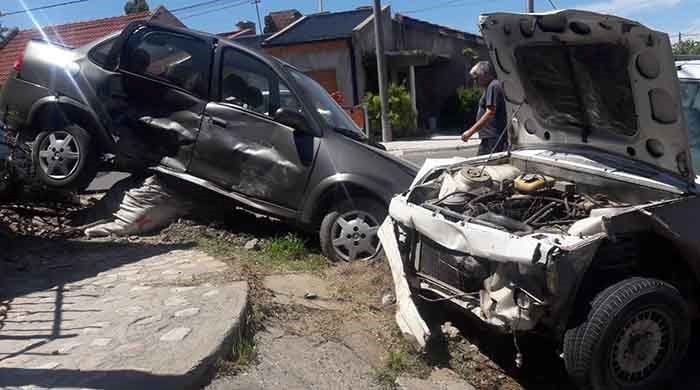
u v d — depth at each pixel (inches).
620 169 184.2
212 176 254.2
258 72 257.3
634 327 152.2
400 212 189.2
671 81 156.3
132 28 267.3
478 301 166.9
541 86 194.4
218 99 257.0
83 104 259.0
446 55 998.4
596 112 185.2
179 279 200.8
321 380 157.1
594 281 160.7
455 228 166.4
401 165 248.7
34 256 224.1
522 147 218.7
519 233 156.0
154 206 256.1
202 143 254.1
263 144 249.6
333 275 227.3
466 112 972.6
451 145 695.7
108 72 260.8
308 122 248.5
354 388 156.4
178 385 137.6
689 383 172.7
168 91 259.9
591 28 160.2
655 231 159.3
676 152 167.3
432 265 182.7
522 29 178.4
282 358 162.7
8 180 262.2
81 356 146.2
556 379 172.2
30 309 176.1
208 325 162.9
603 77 171.5
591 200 183.0
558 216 180.5
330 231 241.9
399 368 168.2
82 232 251.4
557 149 206.7
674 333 157.8
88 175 261.0
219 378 147.9
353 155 243.9
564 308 150.6
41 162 261.6
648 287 151.7
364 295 210.4
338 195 243.1
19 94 267.3
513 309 153.5
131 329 161.5
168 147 258.5
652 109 165.9
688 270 169.2
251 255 239.3
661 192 170.9
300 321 185.6
